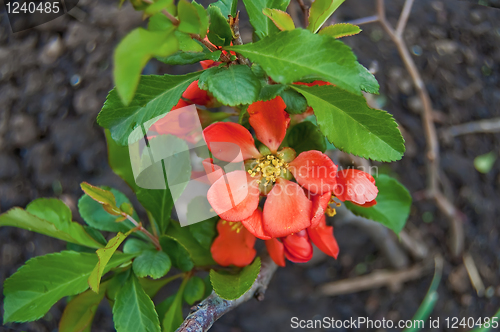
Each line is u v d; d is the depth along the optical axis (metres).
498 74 0.38
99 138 0.35
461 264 0.34
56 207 0.17
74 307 0.18
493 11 0.40
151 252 0.18
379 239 0.31
